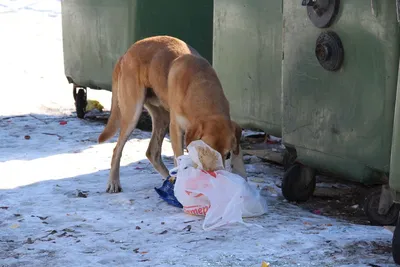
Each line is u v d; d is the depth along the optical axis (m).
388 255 4.60
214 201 5.41
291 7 5.88
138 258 4.64
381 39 4.98
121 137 6.50
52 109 11.38
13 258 4.70
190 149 5.57
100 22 9.69
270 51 6.66
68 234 5.21
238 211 5.40
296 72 5.89
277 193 6.55
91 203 6.07
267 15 6.66
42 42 17.50
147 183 6.79
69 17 10.48
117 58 9.45
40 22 19.59
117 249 4.86
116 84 6.75
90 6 9.86
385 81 4.99
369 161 5.20
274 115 6.69
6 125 10.01
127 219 5.59
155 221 5.51
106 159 7.92
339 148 5.49
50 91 12.82
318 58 5.50
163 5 9.21
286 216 5.68
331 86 5.51
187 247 4.85
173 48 6.34
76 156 8.05
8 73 14.19
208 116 5.64
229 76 7.32
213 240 4.98
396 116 4.48
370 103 5.14
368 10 5.07
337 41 5.36
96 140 8.98
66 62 10.69
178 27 9.31
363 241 4.89
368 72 5.14
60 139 9.06
